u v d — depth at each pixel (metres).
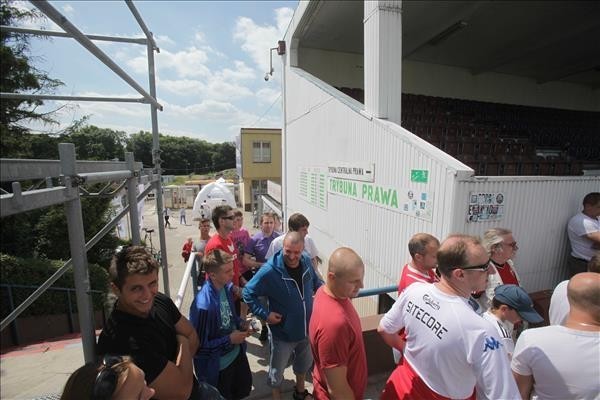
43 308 6.96
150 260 1.59
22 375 4.61
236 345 2.46
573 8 8.12
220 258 2.31
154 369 1.54
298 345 2.72
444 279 1.73
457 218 3.47
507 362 1.46
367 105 5.38
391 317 2.01
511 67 12.62
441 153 3.78
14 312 1.32
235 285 3.48
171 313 1.87
